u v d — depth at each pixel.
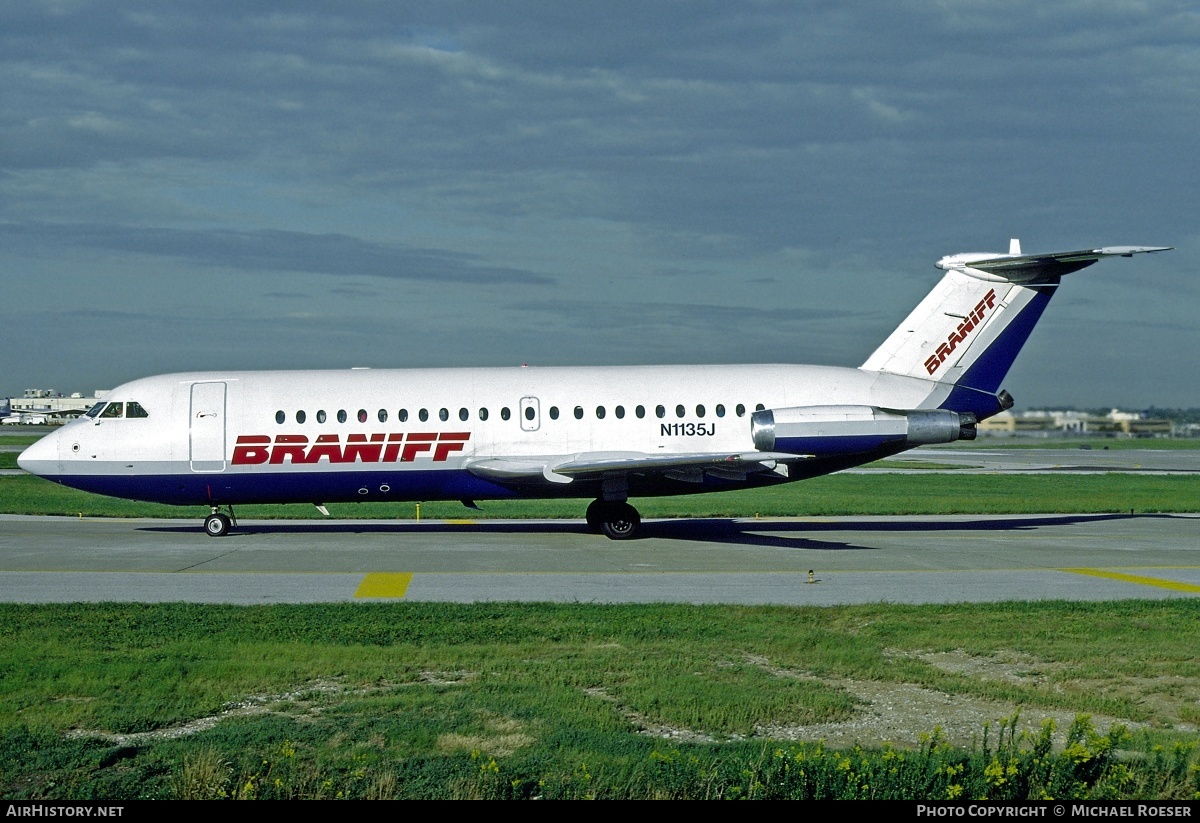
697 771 14.27
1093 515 55.34
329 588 31.03
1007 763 14.29
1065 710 18.55
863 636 24.02
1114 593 30.22
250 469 43.72
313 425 43.78
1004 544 42.00
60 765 15.09
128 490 43.91
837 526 49.59
